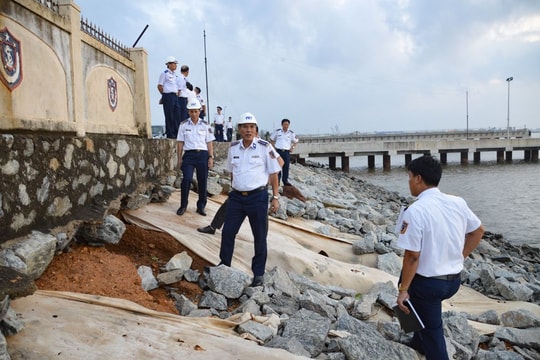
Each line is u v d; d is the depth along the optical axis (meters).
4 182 4.41
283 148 13.42
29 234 4.70
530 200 23.88
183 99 12.79
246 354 3.78
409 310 3.97
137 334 3.87
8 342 3.39
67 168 5.59
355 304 5.66
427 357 4.08
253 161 5.83
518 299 7.47
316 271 6.79
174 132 12.04
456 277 3.96
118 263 5.36
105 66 8.41
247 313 4.80
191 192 9.73
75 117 6.50
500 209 21.56
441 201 3.92
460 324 5.24
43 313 3.86
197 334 4.04
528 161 51.03
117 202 6.72
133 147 7.78
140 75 10.12
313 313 4.92
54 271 4.82
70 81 6.39
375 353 4.19
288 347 4.05
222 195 10.57
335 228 10.95
